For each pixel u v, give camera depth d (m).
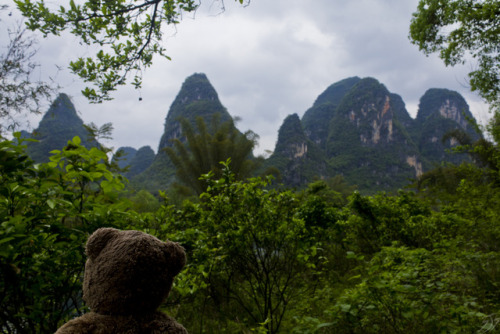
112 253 0.99
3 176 1.65
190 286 2.40
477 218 5.65
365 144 160.88
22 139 1.68
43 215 1.67
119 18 3.73
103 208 1.80
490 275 3.36
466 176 7.18
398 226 5.77
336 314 2.61
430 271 3.05
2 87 3.51
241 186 3.43
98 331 0.93
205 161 14.49
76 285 1.82
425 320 2.49
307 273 4.54
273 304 3.92
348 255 2.57
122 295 0.95
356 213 6.05
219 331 3.29
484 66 8.47
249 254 3.43
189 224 3.33
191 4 3.76
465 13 8.20
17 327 1.67
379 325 2.67
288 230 3.38
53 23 3.62
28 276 1.70
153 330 0.97
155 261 0.99
